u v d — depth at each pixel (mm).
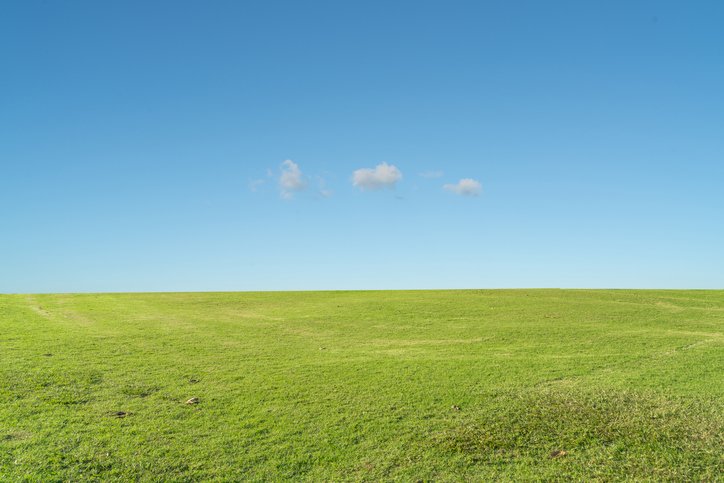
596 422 11102
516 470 8984
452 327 26531
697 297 39094
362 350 20234
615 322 28016
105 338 22453
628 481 8547
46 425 10750
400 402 12594
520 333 24312
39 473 8570
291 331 25531
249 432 10555
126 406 12273
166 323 28172
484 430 10680
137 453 9438
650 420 11203
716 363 17344
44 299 40188
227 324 27953
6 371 15281
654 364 17172
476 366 16844
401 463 9219
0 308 33812
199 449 9672
